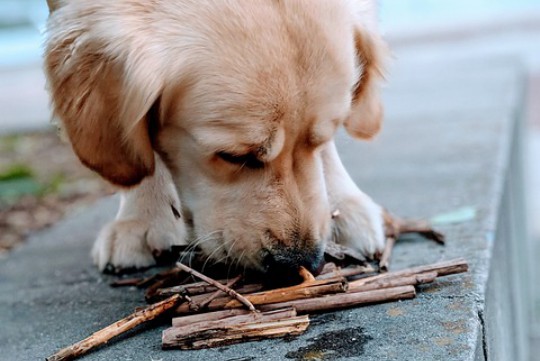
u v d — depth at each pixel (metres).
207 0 0.80
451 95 1.88
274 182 0.81
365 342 0.71
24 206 1.61
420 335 0.71
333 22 0.81
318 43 0.79
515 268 1.15
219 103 0.79
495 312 0.83
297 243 0.79
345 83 0.81
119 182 0.83
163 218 0.91
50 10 0.89
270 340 0.72
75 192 1.69
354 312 0.75
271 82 0.78
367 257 0.86
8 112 2.78
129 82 0.80
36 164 1.98
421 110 1.72
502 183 1.09
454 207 1.01
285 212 0.80
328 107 0.80
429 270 0.79
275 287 0.79
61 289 0.91
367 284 0.78
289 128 0.79
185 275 0.83
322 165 0.88
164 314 0.77
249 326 0.73
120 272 0.92
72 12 0.82
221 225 0.82
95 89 0.81
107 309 0.83
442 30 4.45
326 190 0.88
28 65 4.35
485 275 0.80
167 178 0.89
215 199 0.83
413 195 1.08
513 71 2.19
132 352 0.73
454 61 2.72
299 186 0.81
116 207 1.25
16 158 2.07
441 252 0.87
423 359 0.68
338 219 0.88
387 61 0.92
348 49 0.82
